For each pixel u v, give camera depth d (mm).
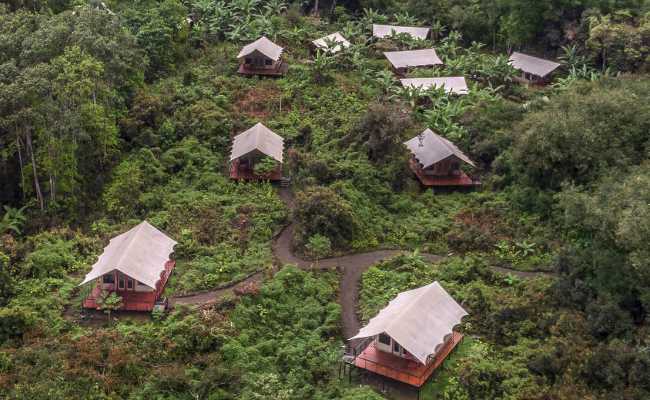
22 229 67062
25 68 69938
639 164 71562
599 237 59469
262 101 91188
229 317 55562
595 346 53656
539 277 62750
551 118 74625
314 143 83000
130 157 78125
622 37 104375
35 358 50094
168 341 52125
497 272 64750
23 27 77125
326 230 67562
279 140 80188
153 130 82875
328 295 60844
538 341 55219
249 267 63438
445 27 125375
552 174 73188
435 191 79188
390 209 74875
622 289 57000
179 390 49000
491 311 58906
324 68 97625
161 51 97062
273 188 75938
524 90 102625
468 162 79000
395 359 52344
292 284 60906
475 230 70188
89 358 49969
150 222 68375
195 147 80750
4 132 67625
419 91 94500
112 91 78125
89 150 72938
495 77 104688
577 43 112188
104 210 71125
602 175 70062
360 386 50969
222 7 114250
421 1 126062
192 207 71375
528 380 51219
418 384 50062
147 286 57188
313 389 50906
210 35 107250
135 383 49625
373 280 63156
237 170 77875
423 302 53281
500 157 79500
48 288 58719
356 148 81250
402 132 81125
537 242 68688
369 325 53219
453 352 54906
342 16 124938
